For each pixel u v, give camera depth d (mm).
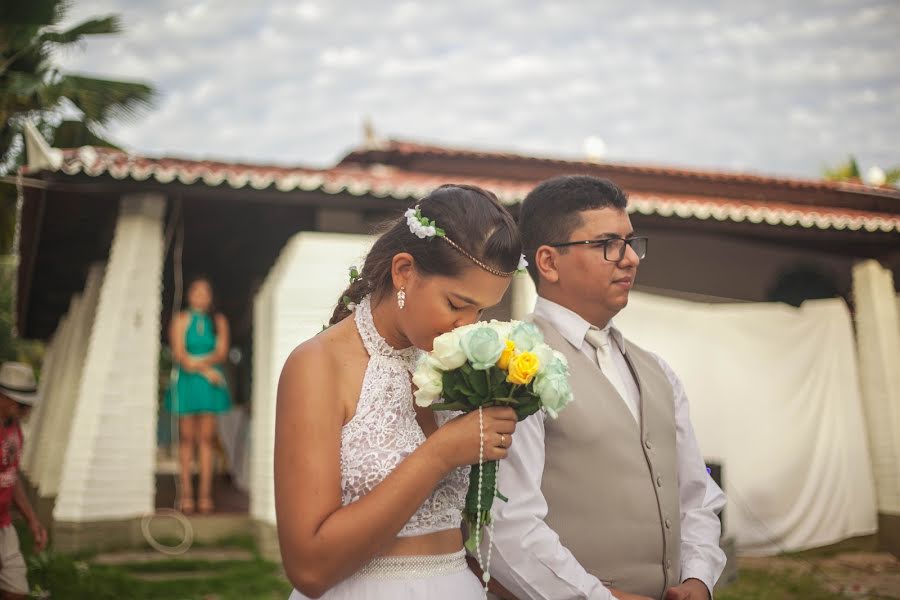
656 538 2369
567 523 2322
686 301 9258
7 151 13070
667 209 8820
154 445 8133
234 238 9445
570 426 2348
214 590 6367
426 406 1852
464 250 1817
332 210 8688
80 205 8805
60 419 10742
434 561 1876
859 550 8938
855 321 9906
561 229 2539
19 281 11539
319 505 1701
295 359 1820
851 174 16484
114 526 7809
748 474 8875
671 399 2621
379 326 1933
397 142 10625
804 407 9156
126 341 8133
